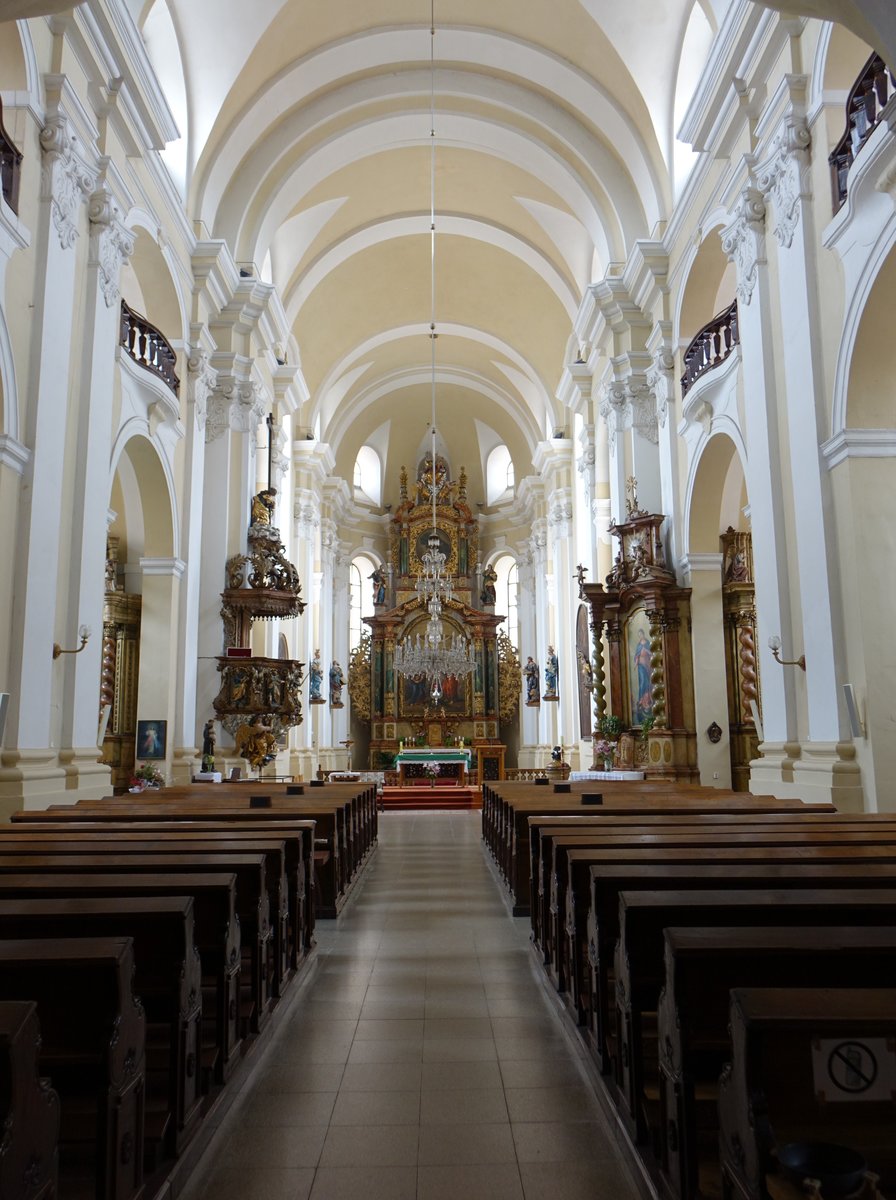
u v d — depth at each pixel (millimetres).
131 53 9570
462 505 28312
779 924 3051
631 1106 3166
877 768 7734
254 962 4270
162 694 12539
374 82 15133
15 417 7875
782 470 9477
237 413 14828
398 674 26844
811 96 8797
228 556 14430
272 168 15398
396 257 20969
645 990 3293
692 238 12727
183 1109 3059
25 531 7906
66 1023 2537
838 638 8250
